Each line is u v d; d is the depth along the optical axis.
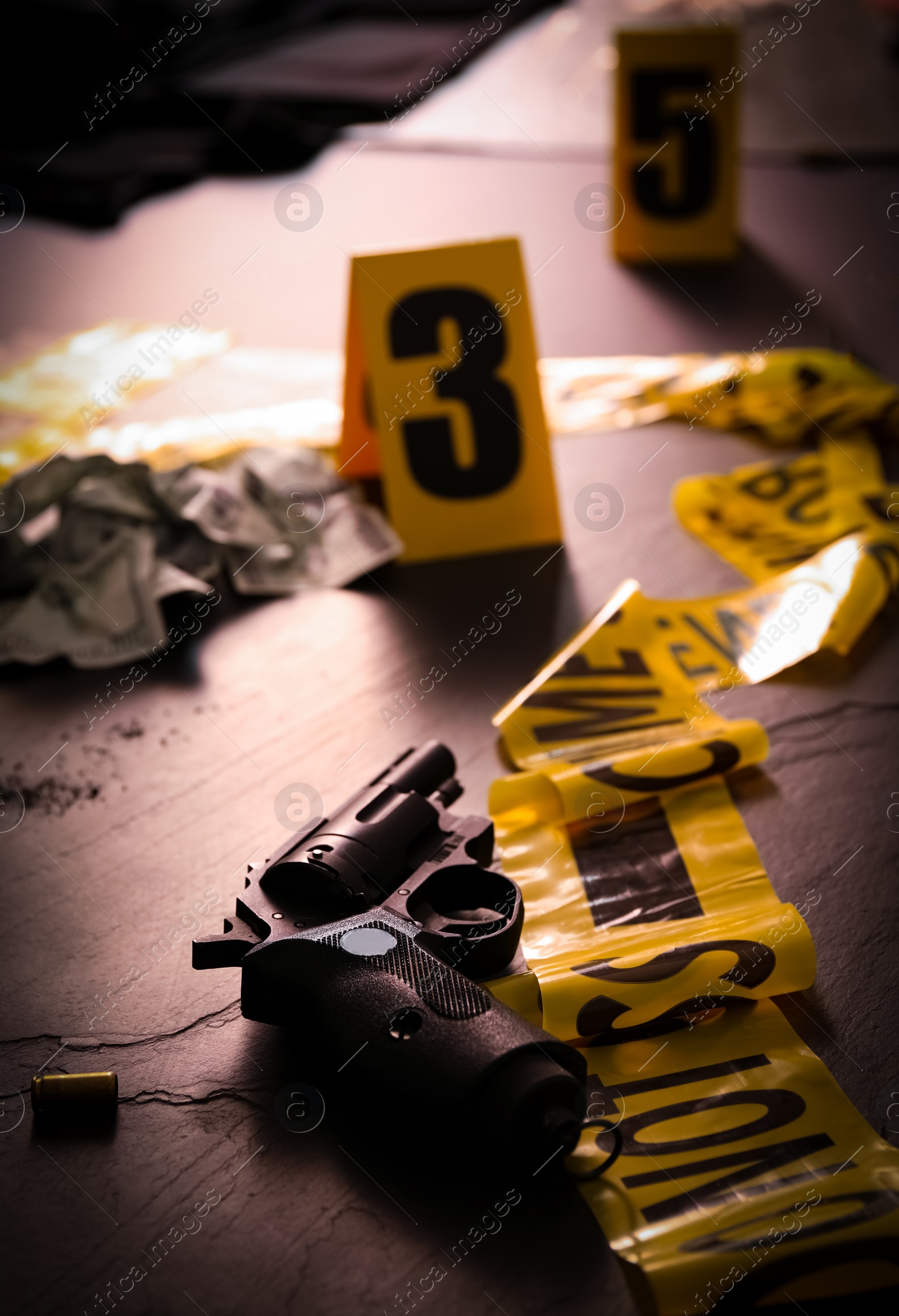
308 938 0.77
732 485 1.06
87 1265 0.74
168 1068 0.79
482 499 1.04
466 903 0.81
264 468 1.06
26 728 0.93
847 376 1.13
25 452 1.12
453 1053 0.74
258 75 1.89
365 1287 0.73
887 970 0.81
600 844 0.85
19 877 0.86
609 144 1.68
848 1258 0.72
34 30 1.72
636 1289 0.72
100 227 1.49
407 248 1.03
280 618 0.99
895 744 0.90
